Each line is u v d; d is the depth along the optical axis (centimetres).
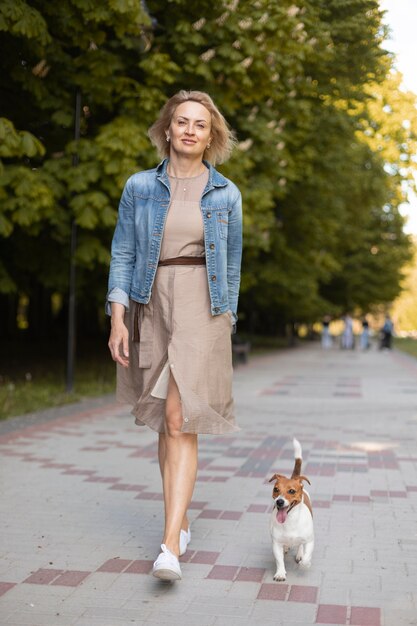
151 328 448
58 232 1337
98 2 1098
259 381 1930
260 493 652
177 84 1388
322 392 1619
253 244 1881
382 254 4938
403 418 1178
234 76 1343
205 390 435
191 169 451
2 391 1283
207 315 440
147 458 810
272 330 5588
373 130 2125
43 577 438
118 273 455
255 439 958
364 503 620
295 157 2025
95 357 2492
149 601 401
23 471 738
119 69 1304
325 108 1828
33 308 3500
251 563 466
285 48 1318
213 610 389
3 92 1261
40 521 559
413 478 720
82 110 1370
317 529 543
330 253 3428
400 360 3162
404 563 469
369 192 2758
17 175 1180
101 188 1290
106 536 522
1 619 375
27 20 985
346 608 393
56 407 1250
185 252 442
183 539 472
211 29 1317
